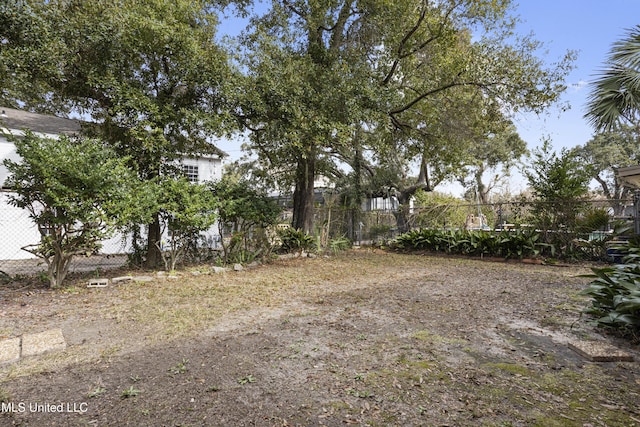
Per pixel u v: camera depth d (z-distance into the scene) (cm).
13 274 795
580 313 435
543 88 973
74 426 210
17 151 577
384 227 1507
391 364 300
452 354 322
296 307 498
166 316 450
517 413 222
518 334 378
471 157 1401
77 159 570
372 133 1339
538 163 1001
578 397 243
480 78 1038
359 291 608
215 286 645
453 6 997
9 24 612
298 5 1102
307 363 303
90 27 655
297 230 1142
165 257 824
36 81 726
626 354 308
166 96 795
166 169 833
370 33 1094
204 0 871
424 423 212
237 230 923
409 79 1177
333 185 1781
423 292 596
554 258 947
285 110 848
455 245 1130
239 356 319
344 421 215
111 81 678
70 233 611
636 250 586
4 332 386
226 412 225
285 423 212
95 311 474
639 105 716
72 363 304
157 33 679
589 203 934
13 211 1184
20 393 251
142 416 220
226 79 782
